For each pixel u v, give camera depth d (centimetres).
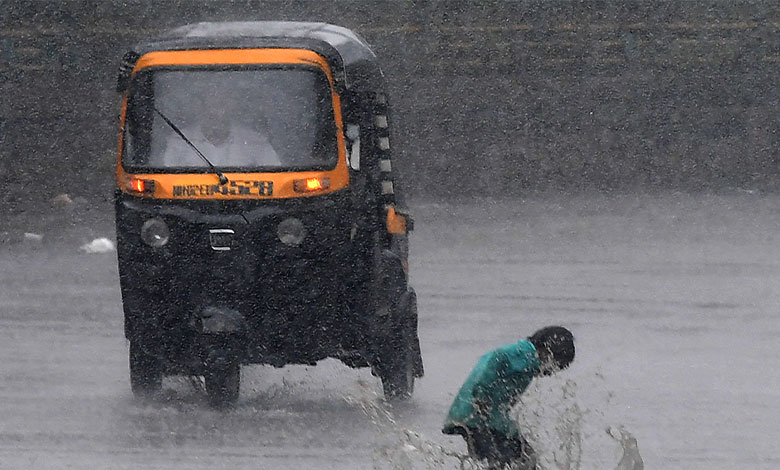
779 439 3553
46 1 10638
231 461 3241
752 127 12250
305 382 4347
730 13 12256
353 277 3881
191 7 11000
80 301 6169
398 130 11762
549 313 5778
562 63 12031
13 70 10512
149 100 3928
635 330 5356
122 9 10762
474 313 5762
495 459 2616
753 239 8619
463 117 11838
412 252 7962
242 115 3903
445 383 4306
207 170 3841
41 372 4469
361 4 11725
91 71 10588
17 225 9469
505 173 11850
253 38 4000
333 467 3181
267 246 3825
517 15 11956
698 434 3591
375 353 3941
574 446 3297
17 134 10400
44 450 3350
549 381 4312
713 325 5503
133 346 3916
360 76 3978
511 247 8188
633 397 4075
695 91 12188
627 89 12131
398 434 3531
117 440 3475
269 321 3844
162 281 3847
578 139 12019
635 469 2806
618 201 11100
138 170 3878
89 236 9006
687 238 8644
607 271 7138
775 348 4988
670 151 12150
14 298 6247
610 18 12100
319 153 3884
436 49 11806
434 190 11681
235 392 3950
